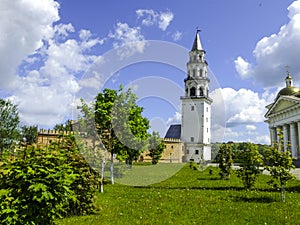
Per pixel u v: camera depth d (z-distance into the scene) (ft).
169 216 25.73
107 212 27.50
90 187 27.02
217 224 22.93
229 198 36.24
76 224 22.65
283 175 33.60
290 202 32.68
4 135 88.07
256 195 38.88
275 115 173.68
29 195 17.40
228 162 66.33
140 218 24.93
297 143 155.94
